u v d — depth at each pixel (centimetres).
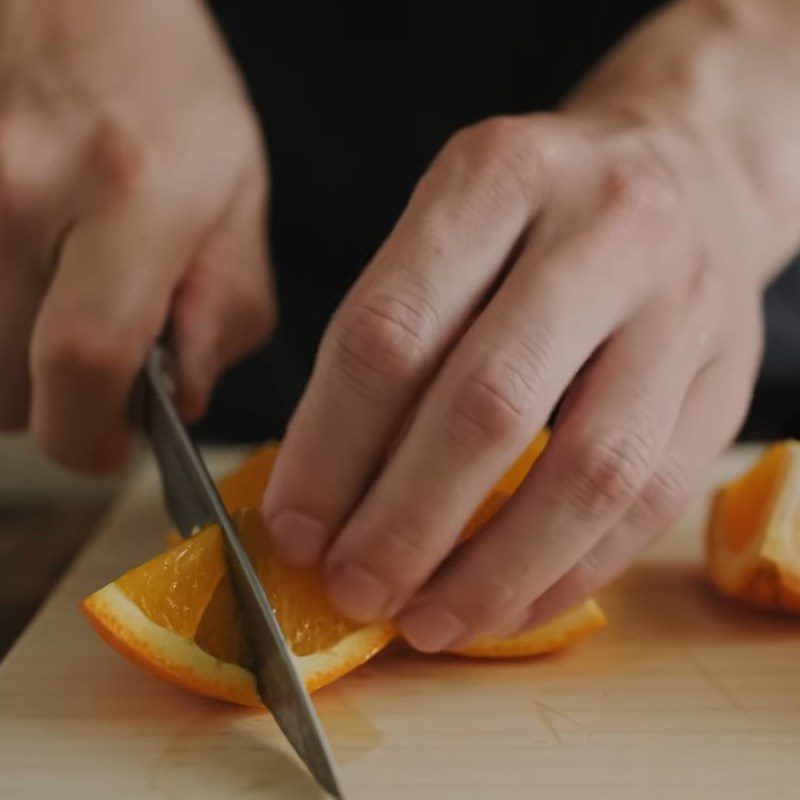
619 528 36
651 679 37
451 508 34
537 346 33
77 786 33
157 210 42
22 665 37
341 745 34
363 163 60
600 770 34
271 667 34
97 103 44
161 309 43
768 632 39
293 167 60
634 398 34
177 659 35
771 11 47
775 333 58
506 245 35
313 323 61
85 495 51
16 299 44
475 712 36
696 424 36
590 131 38
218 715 35
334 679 36
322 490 34
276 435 60
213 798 33
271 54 60
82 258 42
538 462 34
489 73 60
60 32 45
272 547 37
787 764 34
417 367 34
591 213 35
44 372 42
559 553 34
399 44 60
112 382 42
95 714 35
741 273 38
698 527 45
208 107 46
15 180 42
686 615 40
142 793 33
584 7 59
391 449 34
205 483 37
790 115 44
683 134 40
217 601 36
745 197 40
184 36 47
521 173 35
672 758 34
